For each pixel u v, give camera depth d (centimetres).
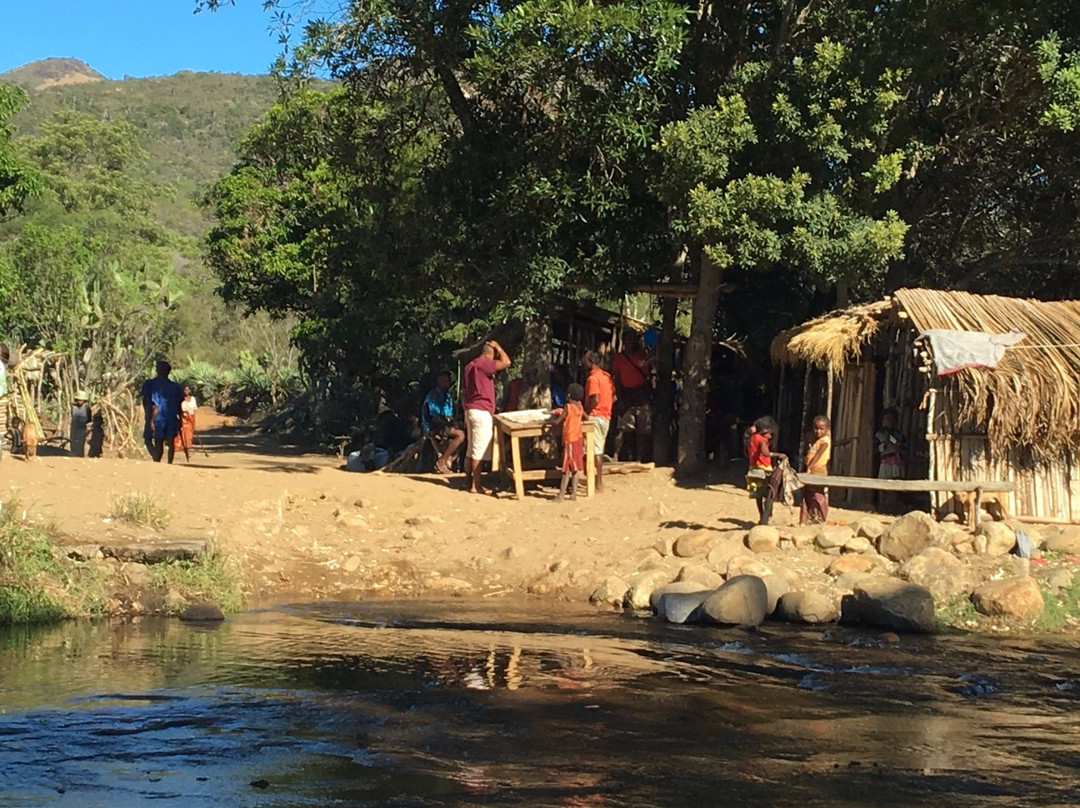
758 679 877
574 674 880
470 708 774
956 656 978
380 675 862
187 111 17062
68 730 709
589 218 1736
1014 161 1995
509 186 1711
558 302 1923
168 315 3622
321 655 927
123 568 1134
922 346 1404
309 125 2152
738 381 2009
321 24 1777
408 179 1975
